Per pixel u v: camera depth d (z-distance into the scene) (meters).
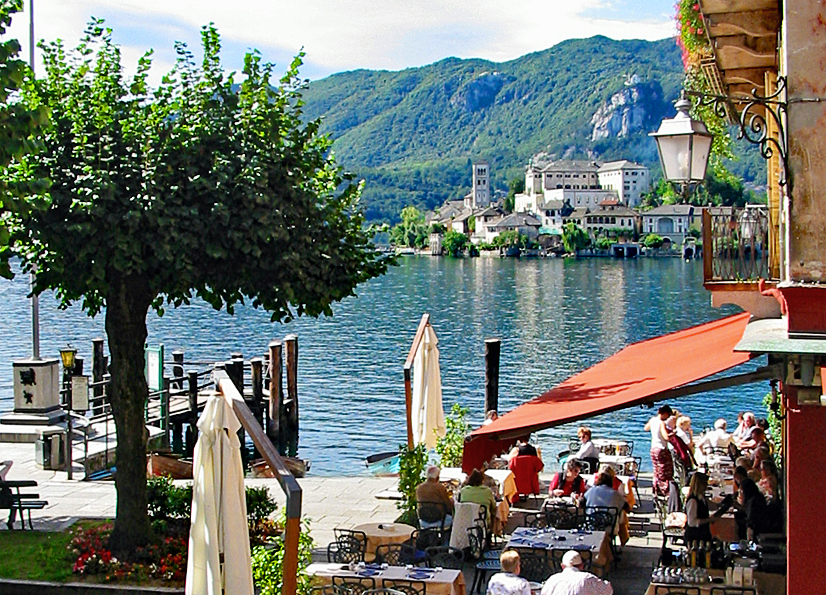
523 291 120.81
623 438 33.59
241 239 14.16
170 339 70.69
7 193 12.20
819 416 9.05
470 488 16.44
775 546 13.76
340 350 63.31
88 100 14.61
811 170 8.88
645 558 16.28
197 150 14.48
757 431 20.67
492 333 73.69
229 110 15.01
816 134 8.89
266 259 14.59
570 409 12.53
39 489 21.61
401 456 18.72
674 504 17.72
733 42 12.73
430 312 92.44
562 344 66.81
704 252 11.73
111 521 18.16
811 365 8.68
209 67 15.33
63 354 32.12
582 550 14.09
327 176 15.98
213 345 67.00
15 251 14.52
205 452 10.53
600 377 14.97
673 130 11.53
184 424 40.00
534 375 51.97
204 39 15.32
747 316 17.66
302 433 37.25
